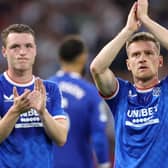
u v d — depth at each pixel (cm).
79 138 2402
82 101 2395
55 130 1694
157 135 1717
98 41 5216
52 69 4969
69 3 5481
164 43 1739
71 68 2455
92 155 2450
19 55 1708
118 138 1769
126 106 1778
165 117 1727
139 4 1767
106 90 1797
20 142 1708
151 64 1745
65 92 2411
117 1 5491
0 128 1655
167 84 1770
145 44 1747
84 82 2425
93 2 5484
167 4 5425
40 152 1717
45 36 5297
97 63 1766
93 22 5356
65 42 2475
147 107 1752
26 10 5472
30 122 1719
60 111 1767
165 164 1705
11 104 1736
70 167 2398
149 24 1753
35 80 1683
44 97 1662
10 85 1748
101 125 2402
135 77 1780
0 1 5469
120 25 5347
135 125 1745
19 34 1712
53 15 5434
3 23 5409
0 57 4572
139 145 1727
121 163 1742
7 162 1695
